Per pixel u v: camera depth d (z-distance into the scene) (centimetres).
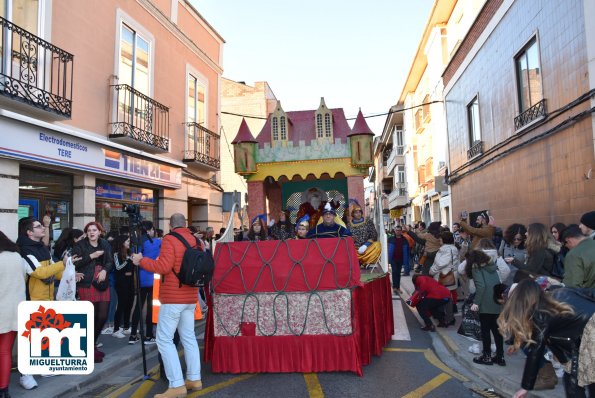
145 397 508
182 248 498
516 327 344
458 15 2067
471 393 500
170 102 1317
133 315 729
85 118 948
